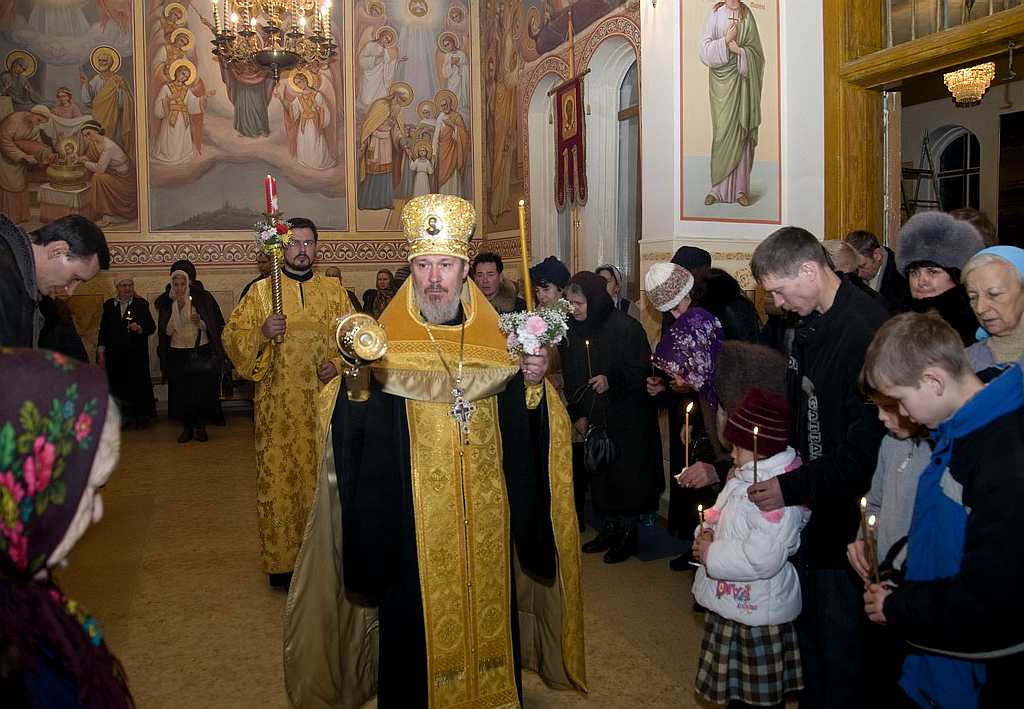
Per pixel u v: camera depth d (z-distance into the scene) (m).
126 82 10.21
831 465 2.08
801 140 5.67
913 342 1.58
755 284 5.69
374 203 10.97
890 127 5.47
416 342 2.43
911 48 4.89
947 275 2.55
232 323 4.14
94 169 10.13
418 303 2.48
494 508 2.51
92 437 0.97
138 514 5.69
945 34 4.70
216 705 3.02
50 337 4.53
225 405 10.62
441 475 2.43
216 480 6.69
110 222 10.23
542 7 8.62
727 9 5.58
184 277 8.48
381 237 11.01
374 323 2.13
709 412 3.47
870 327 2.15
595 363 4.42
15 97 9.88
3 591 0.90
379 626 2.47
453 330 2.47
